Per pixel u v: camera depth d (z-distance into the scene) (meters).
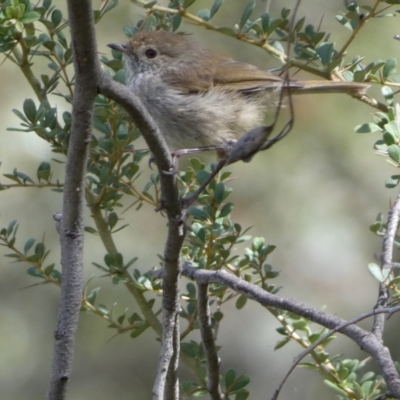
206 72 9.64
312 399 13.61
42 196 13.62
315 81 9.80
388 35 12.20
